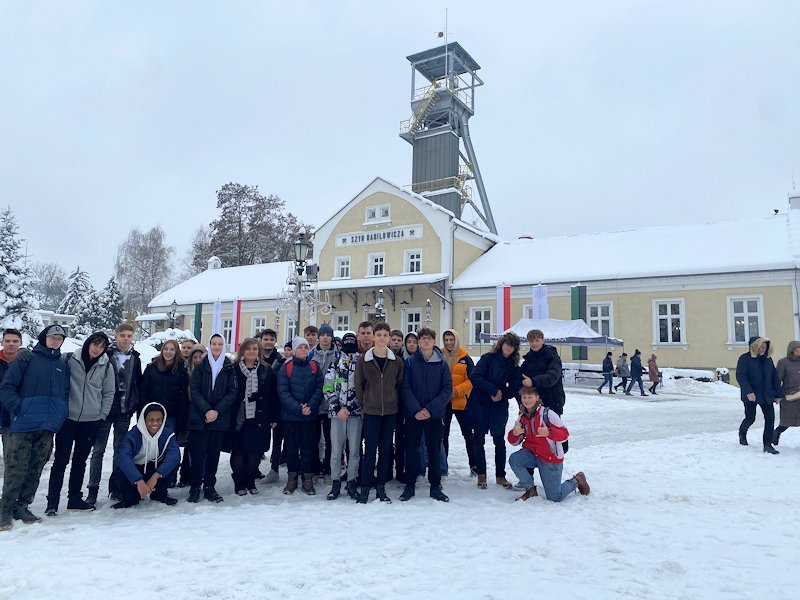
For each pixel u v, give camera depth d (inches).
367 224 1393.9
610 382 933.2
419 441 278.2
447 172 1556.3
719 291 1019.9
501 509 250.4
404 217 1352.1
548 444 261.7
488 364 302.4
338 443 284.5
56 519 241.4
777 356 957.8
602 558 184.1
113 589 158.9
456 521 230.2
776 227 1089.4
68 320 2021.4
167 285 2500.0
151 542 201.6
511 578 167.5
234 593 157.2
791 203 1212.5
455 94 1603.1
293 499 279.7
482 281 1243.8
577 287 1123.9
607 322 1117.7
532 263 1253.1
